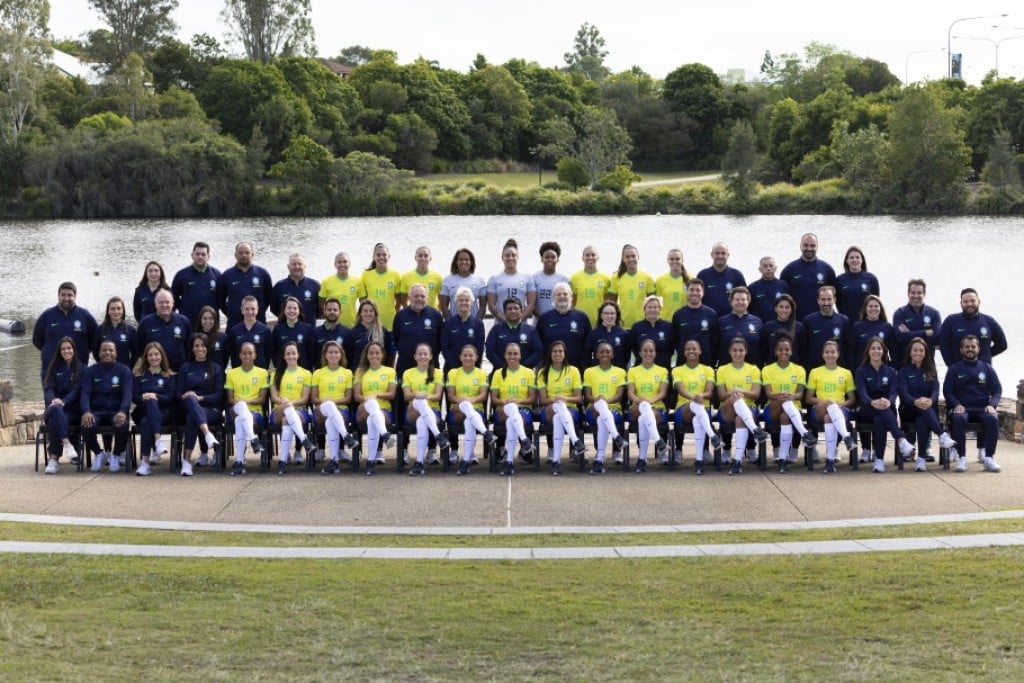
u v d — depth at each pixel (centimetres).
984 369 1588
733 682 754
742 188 8775
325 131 10200
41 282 5325
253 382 1585
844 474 1530
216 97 10181
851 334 1642
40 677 761
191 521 1286
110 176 8600
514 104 11875
